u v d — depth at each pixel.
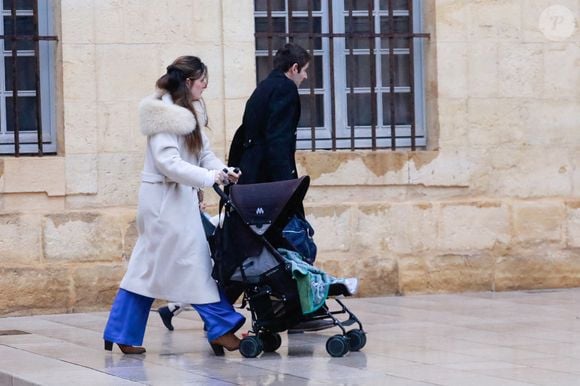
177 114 20.30
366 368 19.03
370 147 30.06
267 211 19.86
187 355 20.80
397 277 29.00
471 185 29.67
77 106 27.45
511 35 29.83
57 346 22.08
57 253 27.20
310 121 29.53
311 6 29.31
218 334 20.44
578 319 24.70
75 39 27.42
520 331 23.08
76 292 27.20
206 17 28.22
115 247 27.48
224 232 20.14
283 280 19.95
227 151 28.36
